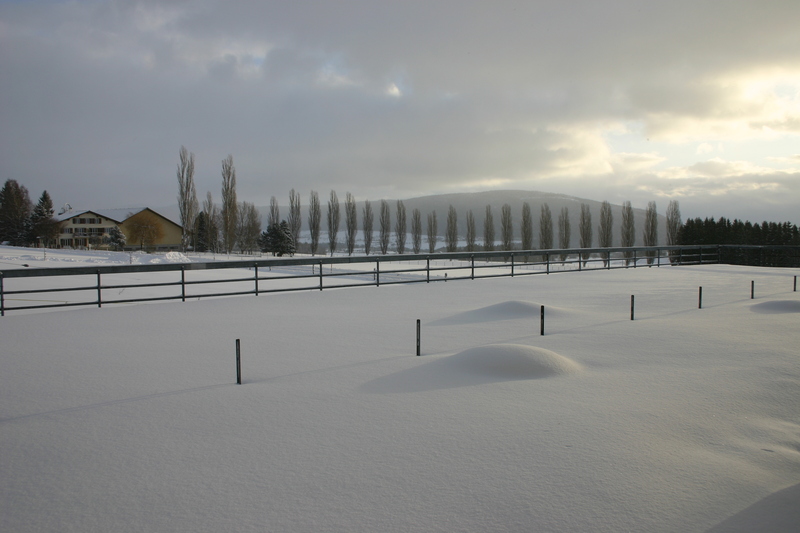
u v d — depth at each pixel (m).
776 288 15.79
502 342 8.05
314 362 6.86
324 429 4.45
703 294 14.32
